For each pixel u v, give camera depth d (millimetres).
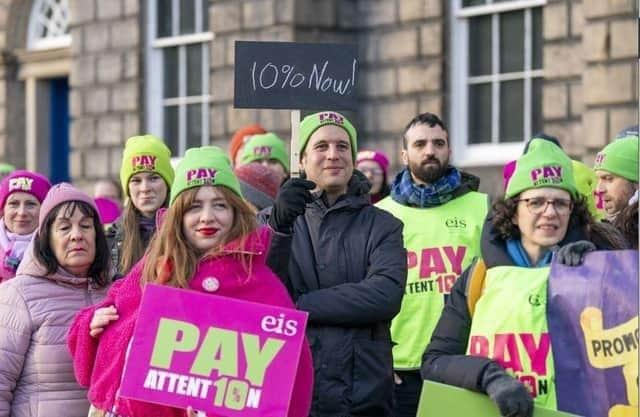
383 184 14125
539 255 8008
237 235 7977
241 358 7680
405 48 20875
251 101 9836
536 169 7926
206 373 7668
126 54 24766
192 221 7945
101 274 9164
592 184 11188
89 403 8953
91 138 25375
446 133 11195
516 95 19891
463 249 11008
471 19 20344
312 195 9391
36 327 8938
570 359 7582
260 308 7730
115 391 7906
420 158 11094
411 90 20781
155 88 24531
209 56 23766
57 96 27750
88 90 25438
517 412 7383
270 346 7691
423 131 11094
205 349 7691
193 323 7707
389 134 21047
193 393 7652
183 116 24172
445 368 7707
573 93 18734
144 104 24578
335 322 9125
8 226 11297
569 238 8133
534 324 7637
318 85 9852
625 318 7477
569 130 18797
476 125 20312
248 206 8062
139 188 11195
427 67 20609
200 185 7945
